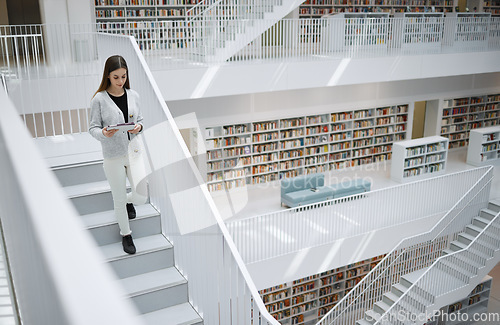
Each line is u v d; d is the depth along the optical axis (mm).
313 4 14578
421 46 13461
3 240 1753
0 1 12242
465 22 14008
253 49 11945
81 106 7379
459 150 16688
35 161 789
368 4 15352
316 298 13164
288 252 8852
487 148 15055
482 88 16703
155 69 9148
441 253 11273
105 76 3148
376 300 10555
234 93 10031
